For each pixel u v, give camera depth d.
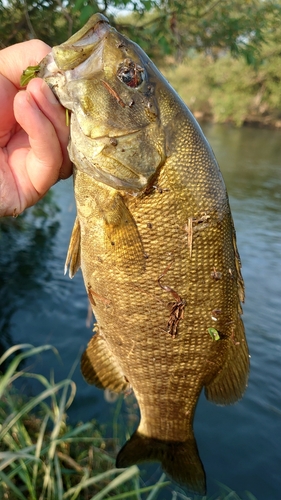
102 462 0.40
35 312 0.71
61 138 0.21
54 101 0.20
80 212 0.23
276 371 0.63
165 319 0.24
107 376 0.29
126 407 0.51
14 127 0.23
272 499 0.43
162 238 0.22
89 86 0.20
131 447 0.30
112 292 0.24
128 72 0.21
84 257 0.24
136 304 0.23
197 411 0.54
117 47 0.21
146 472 0.43
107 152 0.21
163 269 0.23
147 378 0.27
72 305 0.75
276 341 0.71
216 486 0.44
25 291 0.78
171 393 0.27
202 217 0.22
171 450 0.30
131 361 0.26
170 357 0.25
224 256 0.24
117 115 0.21
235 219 1.34
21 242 1.03
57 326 0.68
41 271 0.87
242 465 0.47
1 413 0.40
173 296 0.23
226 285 0.24
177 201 0.22
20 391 0.51
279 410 0.56
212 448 0.49
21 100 0.19
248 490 0.44
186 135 0.23
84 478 0.33
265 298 0.85
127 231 0.22
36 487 0.34
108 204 0.22
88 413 0.50
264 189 1.73
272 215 1.40
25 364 0.58
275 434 0.52
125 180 0.22
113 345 0.26
